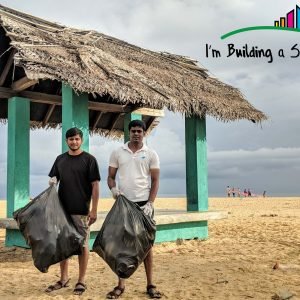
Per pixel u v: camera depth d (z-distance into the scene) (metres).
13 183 9.00
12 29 8.12
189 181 10.52
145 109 11.27
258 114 10.59
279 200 36.50
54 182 4.99
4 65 9.12
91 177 4.97
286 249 8.30
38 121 11.05
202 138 10.50
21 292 5.13
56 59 7.84
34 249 4.72
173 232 9.49
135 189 4.84
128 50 10.73
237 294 4.99
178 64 11.61
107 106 10.54
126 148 4.91
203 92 10.30
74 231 4.83
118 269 4.49
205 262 7.07
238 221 13.59
